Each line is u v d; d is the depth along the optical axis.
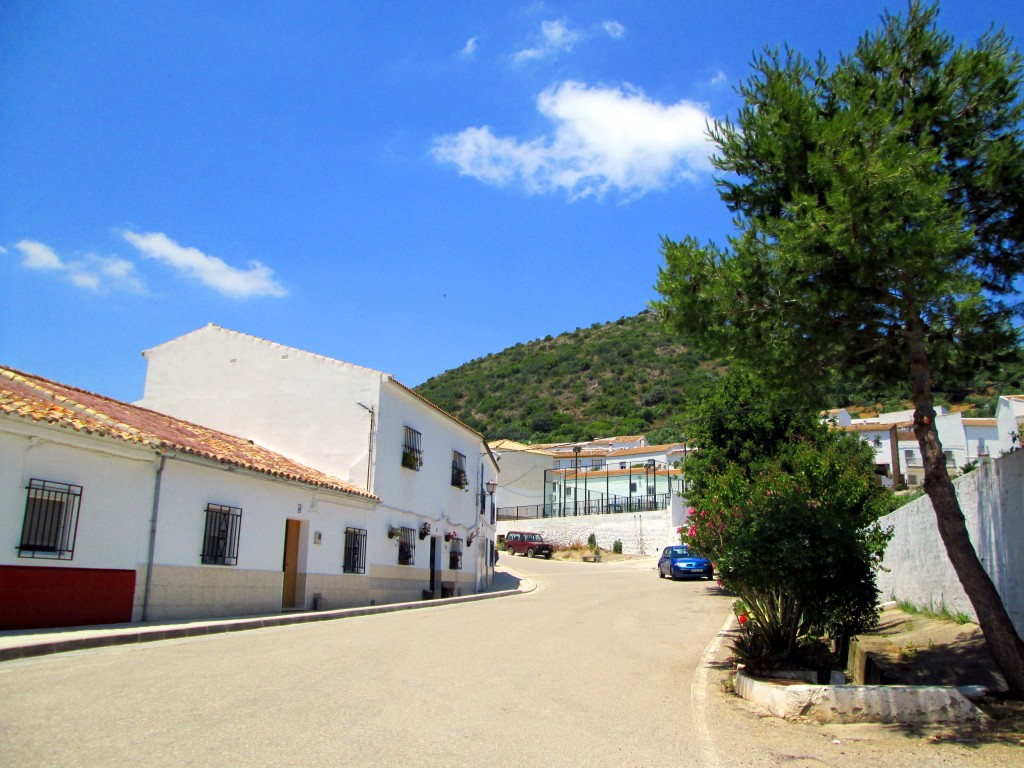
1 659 9.02
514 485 65.75
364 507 21.48
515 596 26.81
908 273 7.98
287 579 18.50
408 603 20.81
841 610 9.36
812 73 9.73
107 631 11.49
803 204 8.37
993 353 9.22
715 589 27.23
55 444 12.09
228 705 6.79
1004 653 7.70
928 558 12.52
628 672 10.30
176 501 14.50
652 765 5.93
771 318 9.05
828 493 10.08
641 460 67.62
